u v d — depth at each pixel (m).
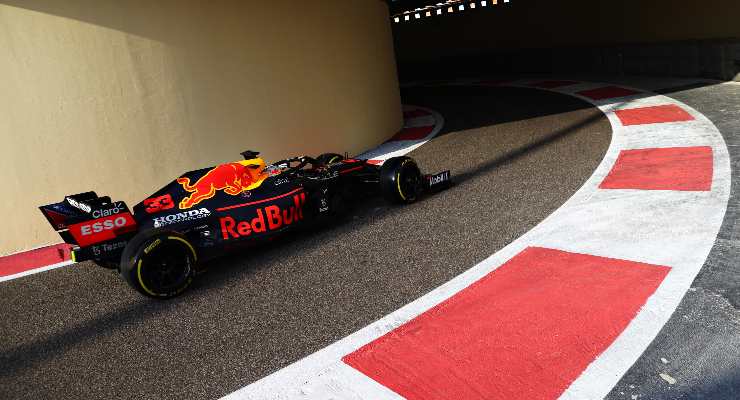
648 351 3.45
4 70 6.54
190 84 7.92
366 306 4.55
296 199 6.19
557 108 12.91
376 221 6.70
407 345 3.87
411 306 4.43
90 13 6.96
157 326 4.70
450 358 3.63
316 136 9.86
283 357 3.97
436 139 11.48
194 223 5.51
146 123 7.55
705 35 13.91
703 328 3.59
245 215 5.80
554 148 8.99
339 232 6.50
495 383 3.32
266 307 4.80
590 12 17.59
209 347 4.24
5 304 5.51
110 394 3.79
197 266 5.34
